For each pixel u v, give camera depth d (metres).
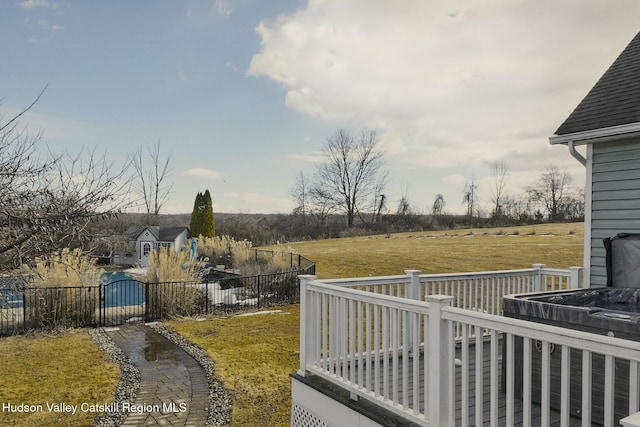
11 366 7.17
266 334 9.32
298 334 9.31
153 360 7.54
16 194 4.45
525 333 2.29
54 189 4.82
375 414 3.25
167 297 11.16
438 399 2.74
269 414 5.36
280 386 6.31
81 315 10.22
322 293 4.02
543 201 40.59
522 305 3.44
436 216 42.47
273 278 13.29
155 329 9.89
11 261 4.51
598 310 3.04
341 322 3.73
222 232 34.53
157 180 30.98
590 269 5.18
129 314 11.40
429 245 27.23
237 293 13.76
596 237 5.14
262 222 39.84
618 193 4.94
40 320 9.80
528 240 26.28
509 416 2.41
